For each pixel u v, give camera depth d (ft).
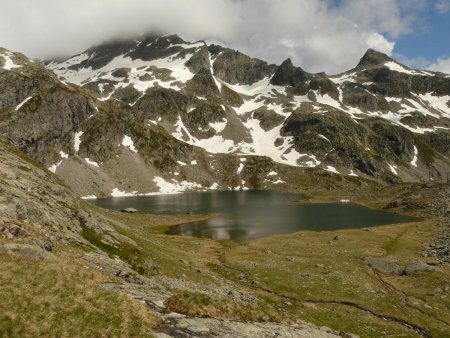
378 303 234.58
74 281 100.17
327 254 359.66
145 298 106.93
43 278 96.32
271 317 117.19
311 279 280.72
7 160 232.53
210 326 94.79
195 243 410.52
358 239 426.10
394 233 459.32
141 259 199.41
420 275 279.08
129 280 135.85
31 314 79.00
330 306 232.73
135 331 82.79
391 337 186.60
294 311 208.33
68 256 129.39
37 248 114.73
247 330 98.02
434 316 214.48
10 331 72.28
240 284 270.26
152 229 500.33
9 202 141.28
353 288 260.83
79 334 77.25
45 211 163.02
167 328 89.35
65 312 83.15
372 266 316.19
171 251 319.47
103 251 179.42
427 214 612.70
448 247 355.56
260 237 455.63
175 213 647.97
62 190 243.40
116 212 579.48
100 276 116.57
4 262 99.19
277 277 285.64
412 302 234.38
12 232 122.11
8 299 81.76
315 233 469.57
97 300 91.86
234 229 508.94
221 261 336.49
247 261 333.42
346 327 194.59
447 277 267.80
